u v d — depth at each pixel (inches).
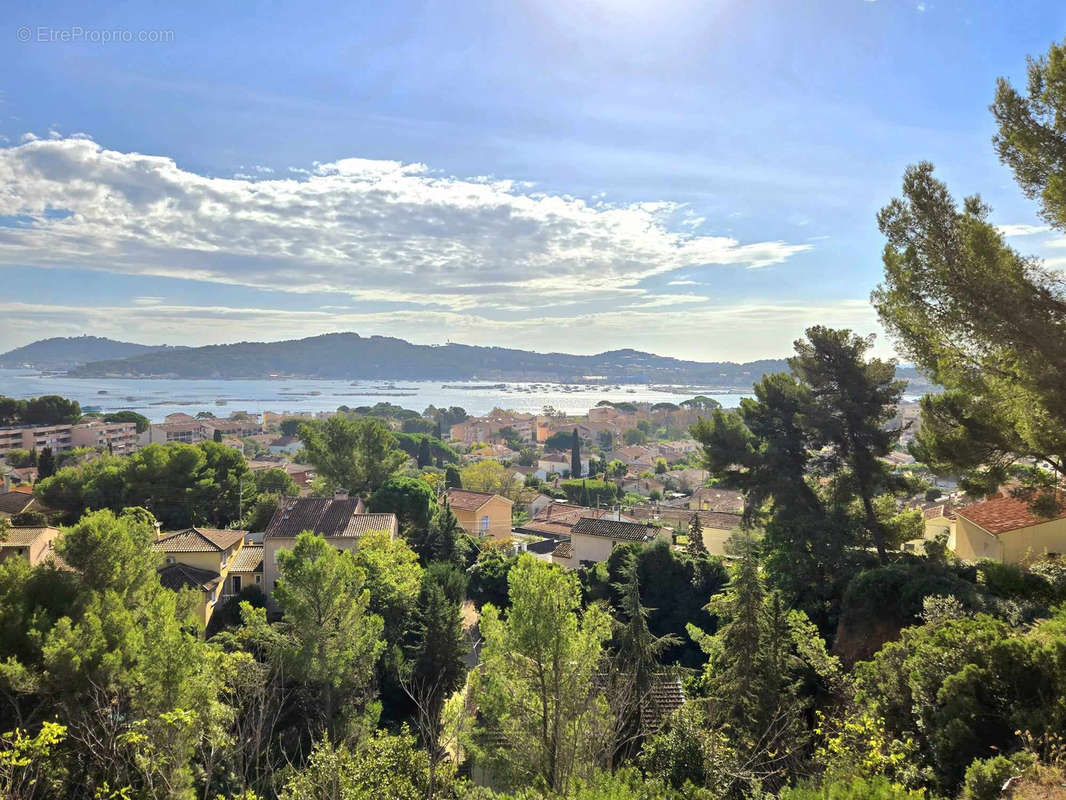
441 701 967.0
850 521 1108.5
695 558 1391.5
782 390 1254.9
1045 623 566.6
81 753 549.3
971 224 575.8
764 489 1227.9
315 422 2805.1
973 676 457.7
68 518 1941.4
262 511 2078.0
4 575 807.1
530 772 580.7
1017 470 742.5
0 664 669.3
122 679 664.4
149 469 1963.6
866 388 1124.5
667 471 5221.5
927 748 467.5
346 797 484.1
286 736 786.8
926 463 775.1
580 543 1752.0
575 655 617.9
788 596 1072.8
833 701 725.3
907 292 631.2
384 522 1681.8
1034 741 391.2
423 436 5723.4
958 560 988.6
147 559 968.9
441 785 574.6
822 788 383.2
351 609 925.8
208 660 727.1
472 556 1956.2
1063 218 540.4
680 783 514.6
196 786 552.7
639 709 644.7
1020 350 562.9
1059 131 544.4
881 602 876.0
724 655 713.0
